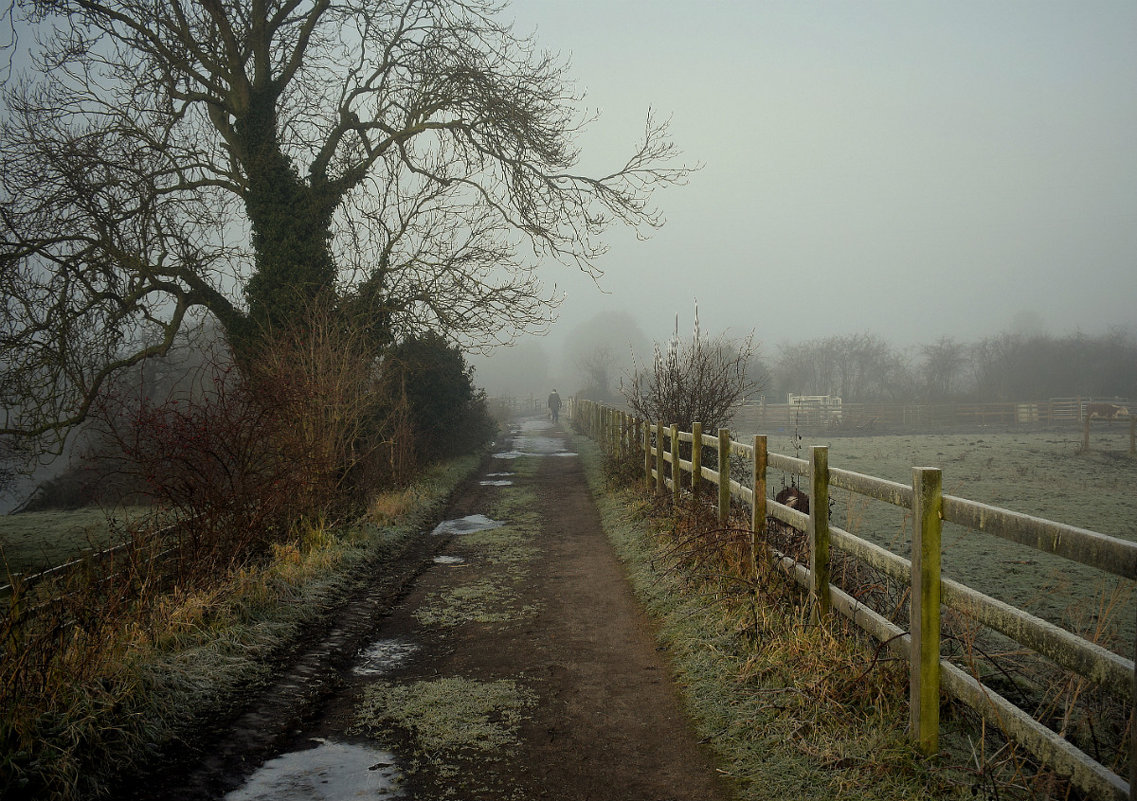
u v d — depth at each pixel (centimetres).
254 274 1314
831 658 409
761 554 577
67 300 1196
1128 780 228
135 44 1210
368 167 1371
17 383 1196
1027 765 323
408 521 1092
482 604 675
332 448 929
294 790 338
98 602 474
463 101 1338
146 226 1220
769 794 322
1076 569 778
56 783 322
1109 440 2656
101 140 1231
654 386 1162
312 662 522
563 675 489
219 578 595
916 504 333
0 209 1143
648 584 689
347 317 1236
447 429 1902
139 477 647
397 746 386
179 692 429
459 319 1330
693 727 401
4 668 352
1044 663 466
